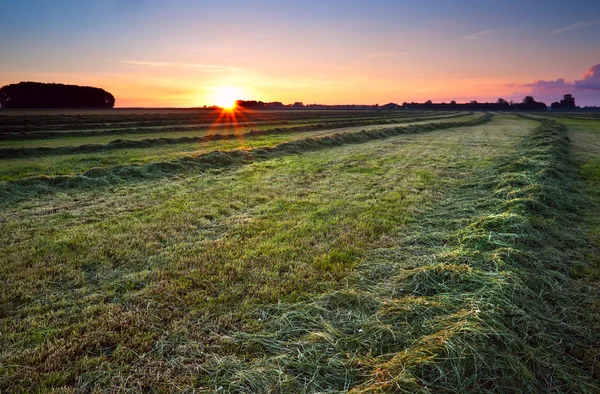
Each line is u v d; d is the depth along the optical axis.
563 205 7.52
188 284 4.30
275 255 5.15
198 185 9.43
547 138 17.64
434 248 5.41
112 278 4.46
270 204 7.75
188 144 19.80
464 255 4.93
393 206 7.72
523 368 2.95
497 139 22.27
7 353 3.10
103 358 3.09
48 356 3.09
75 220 6.57
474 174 11.07
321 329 3.54
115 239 5.65
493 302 3.72
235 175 10.77
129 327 3.47
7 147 16.11
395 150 16.81
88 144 17.66
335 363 3.03
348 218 6.81
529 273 4.49
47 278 4.37
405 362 2.90
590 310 3.93
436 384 2.77
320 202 7.93
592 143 19.67
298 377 2.93
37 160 14.02
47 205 7.55
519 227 5.79
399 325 3.51
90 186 9.12
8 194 8.04
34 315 3.67
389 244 5.66
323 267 4.78
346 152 16.06
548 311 3.85
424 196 8.50
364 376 2.91
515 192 7.71
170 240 5.68
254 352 3.26
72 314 3.70
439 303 3.76
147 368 3.01
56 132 23.30
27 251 5.12
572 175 10.59
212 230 6.14
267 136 24.50
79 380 2.87
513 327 3.47
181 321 3.61
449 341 3.03
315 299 4.04
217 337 3.40
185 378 2.91
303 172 11.29
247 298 4.05
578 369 3.10
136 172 10.34
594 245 5.66
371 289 4.25
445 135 25.56
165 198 8.15
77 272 4.56
